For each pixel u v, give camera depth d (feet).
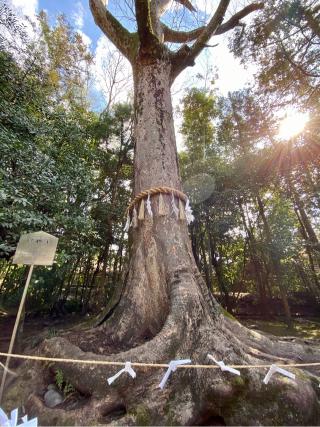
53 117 15.23
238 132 22.06
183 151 23.81
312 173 18.45
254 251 20.83
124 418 4.53
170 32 14.87
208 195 19.62
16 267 17.88
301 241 19.01
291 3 13.82
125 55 12.42
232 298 22.56
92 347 6.82
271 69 17.08
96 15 12.81
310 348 8.18
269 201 21.38
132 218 8.86
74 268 19.40
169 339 5.79
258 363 5.40
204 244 21.53
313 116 17.01
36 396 5.51
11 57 13.51
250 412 4.42
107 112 22.29
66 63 22.43
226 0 10.41
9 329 14.43
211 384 4.87
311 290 22.12
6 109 11.58
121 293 8.35
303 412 4.42
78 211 13.25
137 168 9.64
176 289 6.89
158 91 10.57
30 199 10.25
